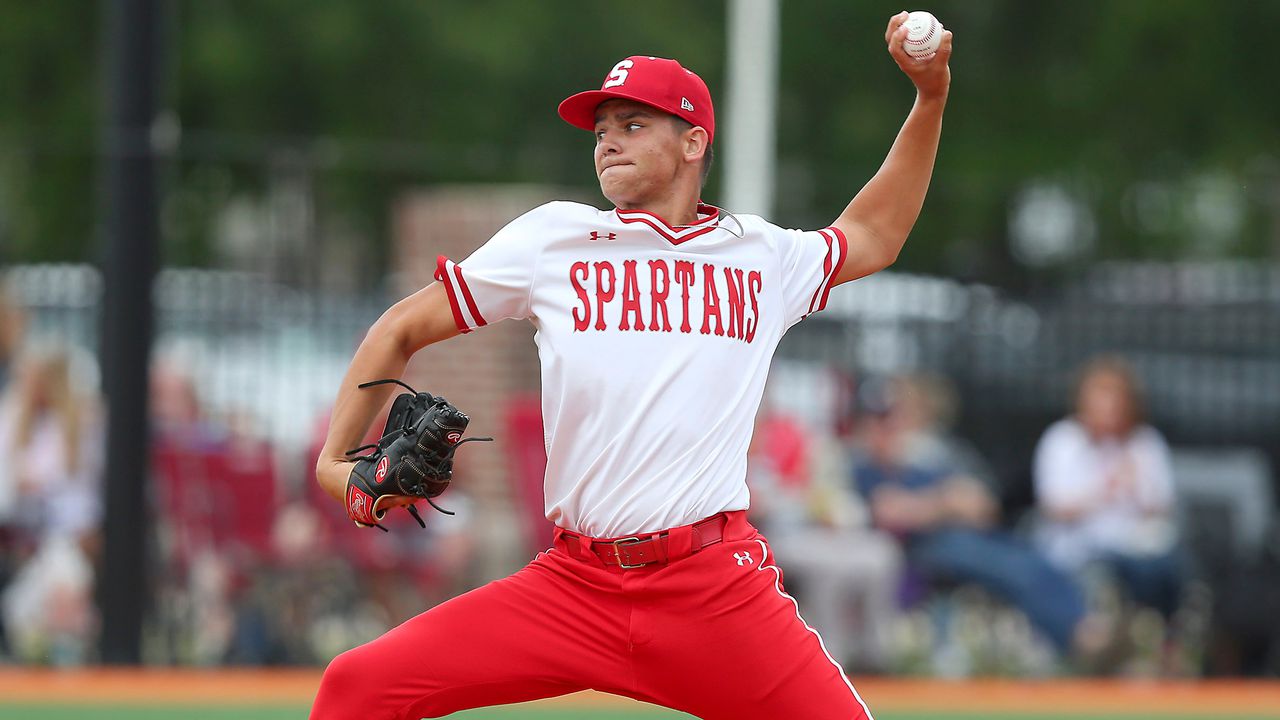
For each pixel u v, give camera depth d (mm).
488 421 38500
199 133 78688
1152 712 31594
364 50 79125
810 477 36312
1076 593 36125
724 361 15844
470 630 15883
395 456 15547
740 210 47438
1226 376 41062
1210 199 54156
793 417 36969
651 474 15586
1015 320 41219
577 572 15883
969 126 82875
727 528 15812
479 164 49812
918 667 36219
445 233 40500
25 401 35719
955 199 65000
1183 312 41281
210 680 33188
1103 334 41156
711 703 15852
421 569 36031
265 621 35469
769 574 15961
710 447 15750
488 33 78875
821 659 15844
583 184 58219
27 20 77688
